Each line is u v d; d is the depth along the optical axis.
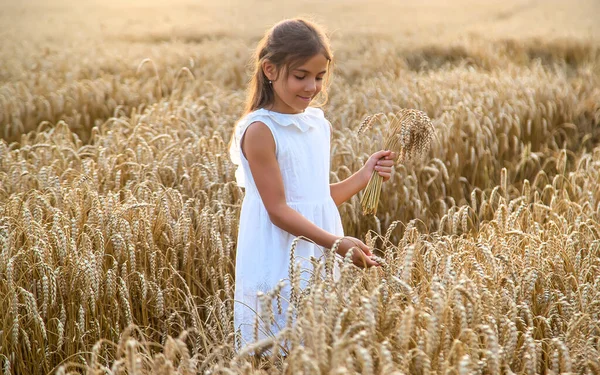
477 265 2.24
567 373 1.77
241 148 2.35
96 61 9.69
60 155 4.26
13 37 13.54
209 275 2.95
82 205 3.15
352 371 1.60
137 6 22.31
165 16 19.02
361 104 6.32
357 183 2.61
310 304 1.82
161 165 3.99
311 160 2.38
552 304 2.25
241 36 14.28
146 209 3.05
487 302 2.05
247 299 2.42
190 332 2.73
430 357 1.78
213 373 1.76
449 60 11.02
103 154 4.12
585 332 2.17
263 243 2.38
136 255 2.92
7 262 2.55
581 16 15.27
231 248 3.23
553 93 6.73
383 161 2.59
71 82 7.93
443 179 4.73
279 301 2.12
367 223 4.12
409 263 1.92
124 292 2.49
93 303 2.48
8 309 2.46
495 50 11.07
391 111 5.85
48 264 2.60
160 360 1.84
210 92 6.98
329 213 2.46
